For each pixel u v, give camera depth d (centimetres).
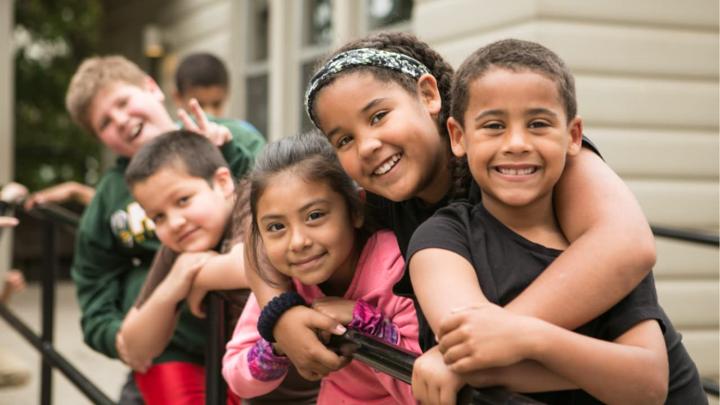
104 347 230
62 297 871
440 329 104
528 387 105
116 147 259
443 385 103
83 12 1111
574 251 112
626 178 442
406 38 145
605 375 102
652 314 112
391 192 135
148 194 195
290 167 141
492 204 120
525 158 112
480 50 119
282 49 664
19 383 494
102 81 255
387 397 152
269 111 702
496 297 115
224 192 200
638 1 437
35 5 1084
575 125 119
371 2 564
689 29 447
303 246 140
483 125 114
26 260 1021
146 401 219
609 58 434
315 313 135
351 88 134
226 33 745
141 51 976
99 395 241
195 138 202
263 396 178
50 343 296
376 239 148
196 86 378
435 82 139
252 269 153
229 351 164
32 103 1134
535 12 423
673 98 446
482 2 451
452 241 118
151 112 259
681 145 448
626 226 113
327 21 614
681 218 450
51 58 1147
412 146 134
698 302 446
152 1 934
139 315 192
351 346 128
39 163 1155
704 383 231
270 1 693
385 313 143
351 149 137
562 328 104
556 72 113
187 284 180
